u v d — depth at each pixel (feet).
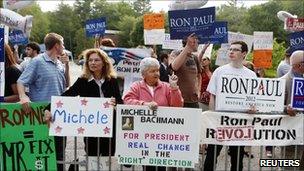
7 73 17.04
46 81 16.98
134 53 27.91
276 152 20.92
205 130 15.83
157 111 15.23
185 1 26.13
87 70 16.12
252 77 15.87
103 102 15.33
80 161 16.05
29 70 16.85
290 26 32.30
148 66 15.75
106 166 16.10
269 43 32.53
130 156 15.47
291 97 16.17
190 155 15.42
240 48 16.72
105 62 16.15
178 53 19.98
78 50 228.02
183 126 15.29
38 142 15.37
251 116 15.93
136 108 15.25
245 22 212.23
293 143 16.33
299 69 17.63
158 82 16.08
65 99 15.29
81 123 15.35
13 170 15.20
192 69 18.16
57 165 16.12
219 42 28.25
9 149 15.14
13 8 32.96
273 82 15.90
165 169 16.47
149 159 15.48
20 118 15.17
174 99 15.62
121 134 15.38
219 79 15.89
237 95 15.94
